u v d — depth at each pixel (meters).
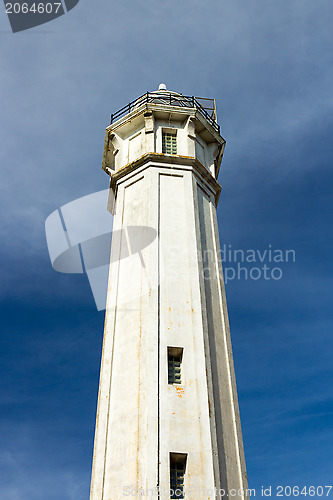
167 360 23.92
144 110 33.72
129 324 25.77
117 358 25.02
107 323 26.66
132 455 21.55
